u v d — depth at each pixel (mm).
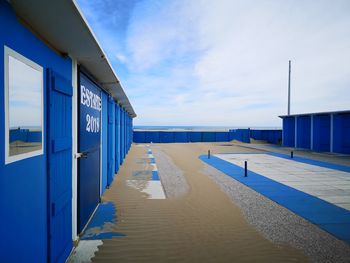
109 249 4164
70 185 4043
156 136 35250
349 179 10523
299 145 26844
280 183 9617
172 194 7680
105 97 7684
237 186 9023
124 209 6195
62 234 3646
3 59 2113
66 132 3807
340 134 21797
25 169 2486
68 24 2814
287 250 4242
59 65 3578
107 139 8180
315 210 6434
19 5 2359
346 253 4176
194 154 19922
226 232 4930
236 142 35688
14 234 2260
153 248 4223
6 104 2141
